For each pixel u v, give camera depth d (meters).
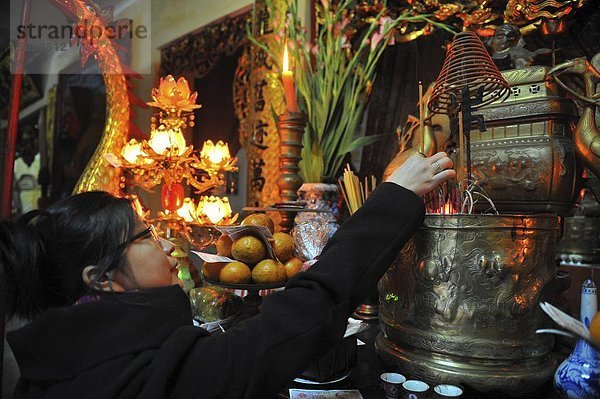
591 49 1.07
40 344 0.50
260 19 1.87
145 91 2.55
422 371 0.70
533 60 1.08
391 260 0.62
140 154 1.28
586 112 0.86
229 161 1.34
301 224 1.07
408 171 0.67
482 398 0.70
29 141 3.16
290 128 1.30
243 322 0.59
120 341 0.50
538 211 0.94
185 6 2.43
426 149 1.03
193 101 1.29
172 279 0.69
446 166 0.68
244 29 2.09
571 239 1.14
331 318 0.56
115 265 0.57
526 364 0.68
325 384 0.74
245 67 2.04
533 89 0.92
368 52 1.50
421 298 0.71
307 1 1.67
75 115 2.80
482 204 0.98
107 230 0.57
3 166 1.09
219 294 0.97
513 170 0.92
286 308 0.56
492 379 0.65
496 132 0.98
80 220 0.56
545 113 0.90
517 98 0.94
